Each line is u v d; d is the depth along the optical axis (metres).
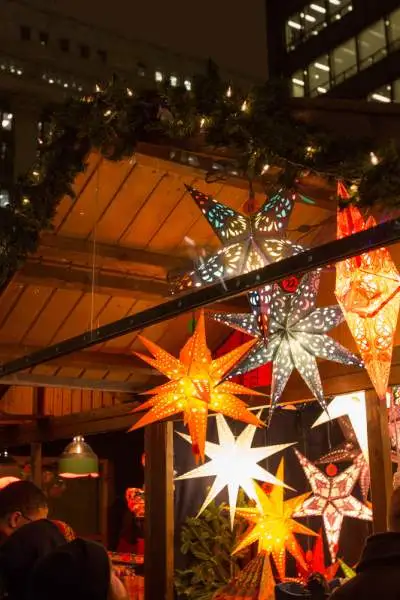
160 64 24.95
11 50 22.66
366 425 4.04
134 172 4.48
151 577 5.29
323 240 4.75
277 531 4.89
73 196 4.34
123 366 5.61
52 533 2.71
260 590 4.91
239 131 3.34
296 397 4.45
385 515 3.81
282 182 3.38
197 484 5.60
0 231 4.55
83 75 24.17
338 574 5.05
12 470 6.25
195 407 3.97
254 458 5.04
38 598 2.24
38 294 5.11
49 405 7.31
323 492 4.86
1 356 5.35
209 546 5.39
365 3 30.16
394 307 3.26
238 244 3.65
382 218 3.36
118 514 8.93
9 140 22.17
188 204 4.74
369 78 29.95
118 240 4.85
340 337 4.61
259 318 3.61
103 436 9.05
